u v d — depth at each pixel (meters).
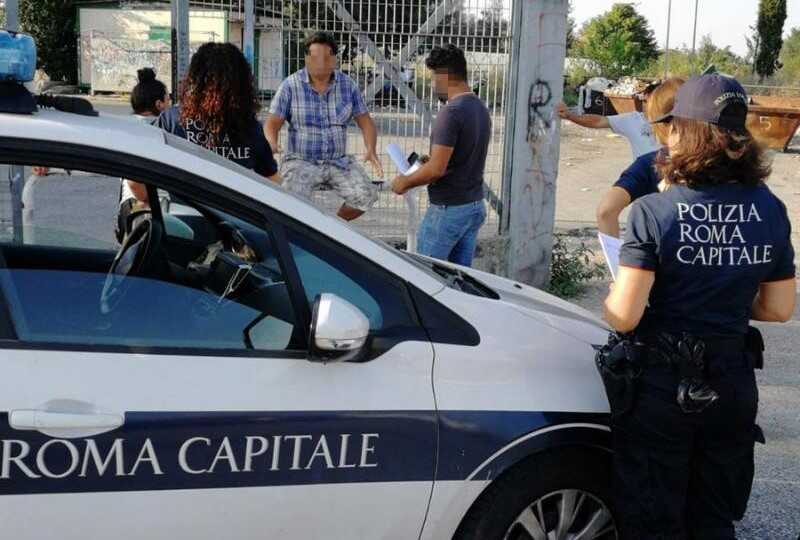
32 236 3.25
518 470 2.80
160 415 2.41
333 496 2.58
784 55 42.50
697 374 2.72
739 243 2.72
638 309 2.73
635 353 2.77
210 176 2.61
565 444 2.83
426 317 2.75
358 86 7.05
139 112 5.92
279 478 2.53
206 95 4.64
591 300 7.60
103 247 3.22
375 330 2.68
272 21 7.25
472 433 2.69
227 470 2.48
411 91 7.34
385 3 7.22
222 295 2.70
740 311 2.80
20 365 2.36
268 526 2.55
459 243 6.00
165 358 2.49
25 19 33.81
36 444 2.31
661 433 2.78
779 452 4.77
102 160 2.51
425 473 2.66
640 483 2.83
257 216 2.65
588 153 19.67
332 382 2.57
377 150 7.35
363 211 6.44
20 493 2.32
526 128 7.23
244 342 2.59
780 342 6.72
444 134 5.55
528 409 2.78
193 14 7.55
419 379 2.67
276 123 6.23
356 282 2.71
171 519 2.46
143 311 2.61
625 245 2.78
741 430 2.85
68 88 33.44
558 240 8.07
